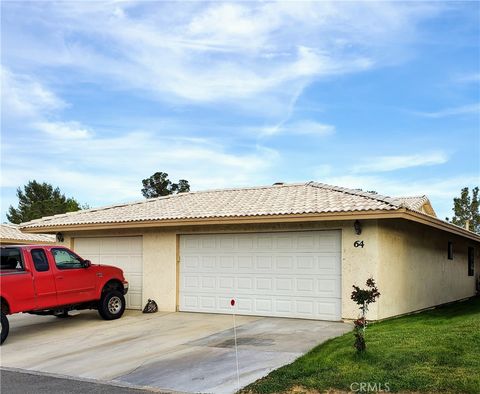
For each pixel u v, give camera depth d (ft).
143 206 57.72
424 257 53.42
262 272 44.73
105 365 29.96
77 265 43.62
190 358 30.14
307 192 49.90
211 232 47.50
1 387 26.27
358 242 40.32
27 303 39.09
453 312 48.57
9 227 85.51
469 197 110.22
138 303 51.55
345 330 36.42
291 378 24.09
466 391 20.93
